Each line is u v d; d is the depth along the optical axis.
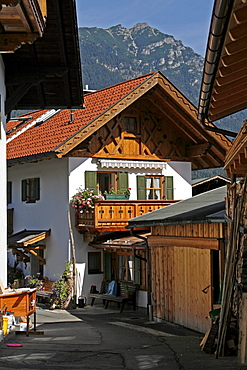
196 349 10.23
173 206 18.70
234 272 9.59
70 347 9.90
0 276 11.23
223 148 24.42
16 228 27.00
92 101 25.53
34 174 25.36
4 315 10.05
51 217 23.92
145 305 20.12
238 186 10.33
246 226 9.45
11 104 13.09
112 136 23.61
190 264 14.84
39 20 8.62
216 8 5.34
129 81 24.86
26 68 13.07
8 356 8.36
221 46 6.30
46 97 14.86
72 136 21.23
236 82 7.98
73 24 11.56
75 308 21.64
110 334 13.02
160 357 9.09
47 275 24.20
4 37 9.06
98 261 23.19
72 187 22.58
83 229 22.58
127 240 21.22
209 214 13.38
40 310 21.02
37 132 26.33
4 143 12.04
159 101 23.89
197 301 14.33
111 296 21.05
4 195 11.88
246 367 7.86
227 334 9.38
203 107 9.45
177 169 25.33
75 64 13.11
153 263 17.55
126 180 24.00
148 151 24.59
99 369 7.68
